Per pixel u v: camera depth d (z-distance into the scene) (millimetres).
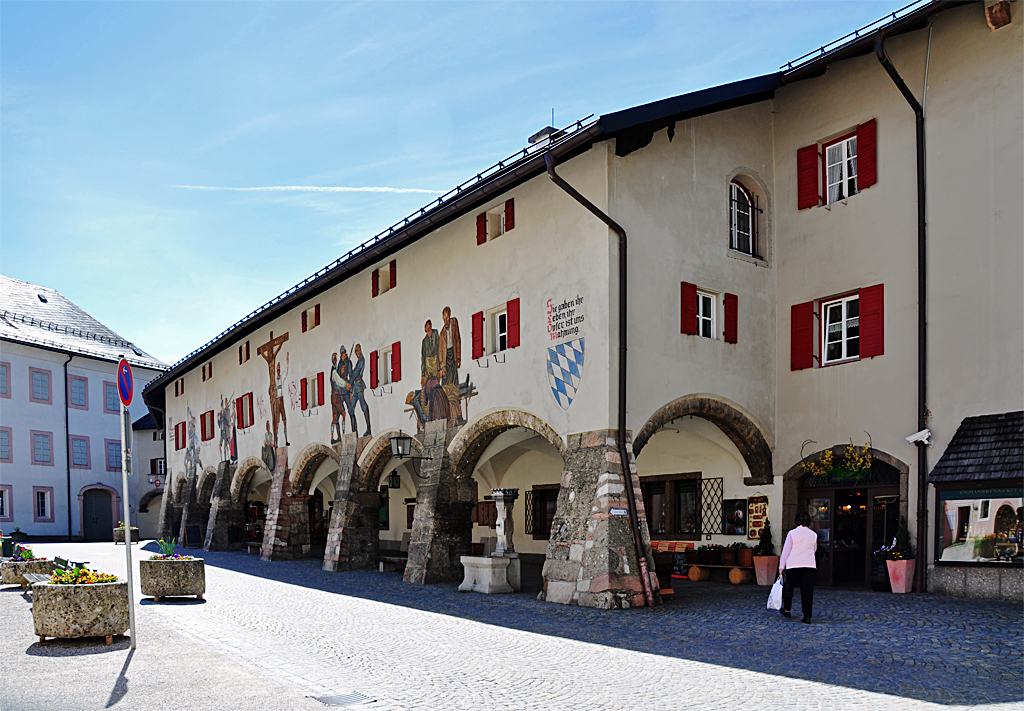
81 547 37000
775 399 17922
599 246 15586
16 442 46875
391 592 17234
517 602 15195
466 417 19078
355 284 24641
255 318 29266
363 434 23625
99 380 52250
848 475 16531
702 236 17094
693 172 17094
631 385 15344
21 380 47594
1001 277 14289
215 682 8234
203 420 37562
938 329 15109
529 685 8453
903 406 15602
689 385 16391
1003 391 14086
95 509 51125
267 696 7680
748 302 17719
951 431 14727
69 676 8547
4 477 46031
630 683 8492
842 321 17203
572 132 14984
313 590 17719
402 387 21781
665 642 10836
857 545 16359
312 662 9711
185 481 40000
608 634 11570
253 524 38781
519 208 17859
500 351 18156
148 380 55688
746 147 18203
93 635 10445
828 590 15797
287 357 28875
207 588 18156
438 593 16922
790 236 18125
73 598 10391
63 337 51469
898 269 15984
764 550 17281
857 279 16719
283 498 27938
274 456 29453
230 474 33781
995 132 14609
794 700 7695
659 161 16500
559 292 16500
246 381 32469
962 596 14055
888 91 16469
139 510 52844
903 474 15375
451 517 19422
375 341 23266
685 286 16594
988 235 14547
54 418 49125
